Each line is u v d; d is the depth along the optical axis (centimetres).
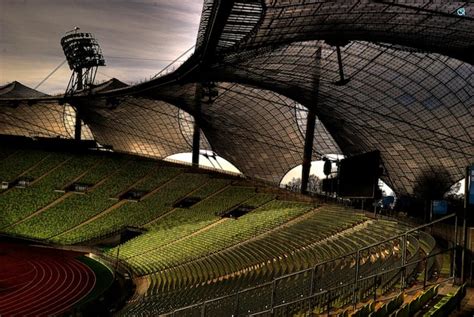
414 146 6112
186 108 7194
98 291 4219
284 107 6694
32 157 7775
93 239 6084
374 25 3659
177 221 5969
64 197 6956
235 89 6088
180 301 3388
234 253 4272
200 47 3722
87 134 9425
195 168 7200
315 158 7862
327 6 3097
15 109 8325
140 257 5184
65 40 8075
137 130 8662
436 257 2408
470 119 5069
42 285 4366
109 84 7188
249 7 2867
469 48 3966
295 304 2261
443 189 6225
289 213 4950
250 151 8231
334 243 3381
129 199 6706
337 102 5888
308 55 4519
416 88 4994
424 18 3422
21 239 6331
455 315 1480
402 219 4191
